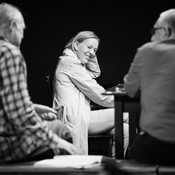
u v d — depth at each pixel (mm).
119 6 7336
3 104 3445
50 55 7336
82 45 5266
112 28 7344
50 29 7316
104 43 7352
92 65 5461
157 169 3324
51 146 3531
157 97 3580
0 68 3434
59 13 7320
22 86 3432
